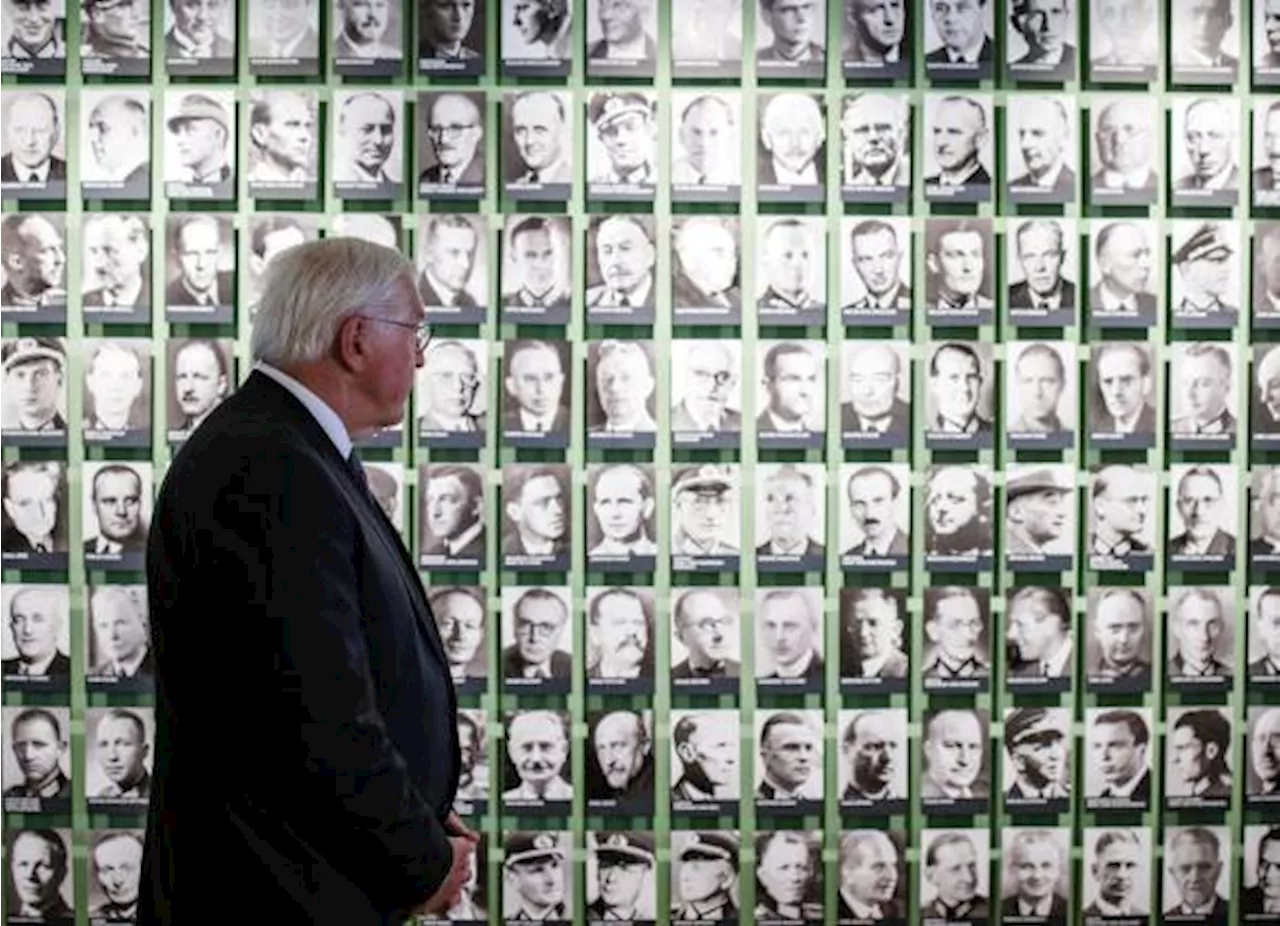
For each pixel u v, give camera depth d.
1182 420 3.69
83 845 3.70
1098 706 3.71
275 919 2.05
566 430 3.65
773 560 3.66
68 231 3.64
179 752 2.12
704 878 3.68
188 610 2.06
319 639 2.00
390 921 2.14
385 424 2.31
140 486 3.65
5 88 3.63
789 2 3.63
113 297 3.63
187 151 3.62
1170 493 3.69
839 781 3.70
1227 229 3.67
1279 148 3.68
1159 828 3.73
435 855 2.09
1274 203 3.68
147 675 3.66
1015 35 3.65
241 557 2.02
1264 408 3.69
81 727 3.69
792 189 3.64
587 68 3.63
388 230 3.63
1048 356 3.66
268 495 2.04
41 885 3.67
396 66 3.63
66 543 3.65
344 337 2.21
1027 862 3.71
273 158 3.61
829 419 3.68
